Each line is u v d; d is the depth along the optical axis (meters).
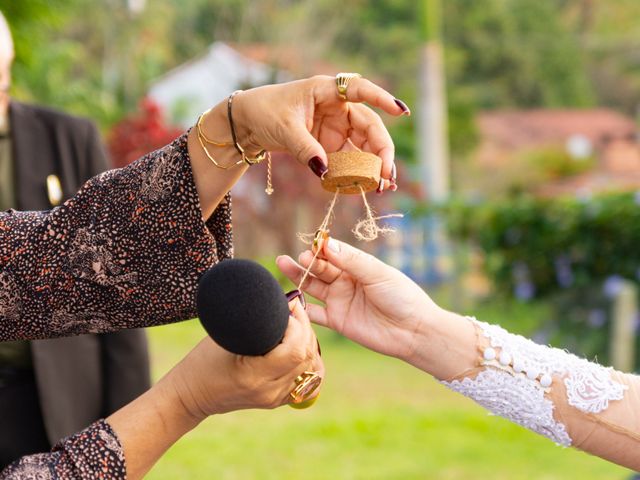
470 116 31.56
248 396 1.40
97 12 28.47
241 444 5.04
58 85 13.81
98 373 2.90
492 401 1.70
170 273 1.64
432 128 15.81
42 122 2.96
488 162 29.91
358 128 1.65
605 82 37.75
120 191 1.64
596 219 7.82
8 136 2.90
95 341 2.91
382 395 6.36
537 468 4.62
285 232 13.69
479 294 10.27
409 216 10.55
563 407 1.68
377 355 7.98
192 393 1.45
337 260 1.67
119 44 28.50
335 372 7.20
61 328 1.69
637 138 33.03
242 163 1.61
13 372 2.77
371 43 31.23
